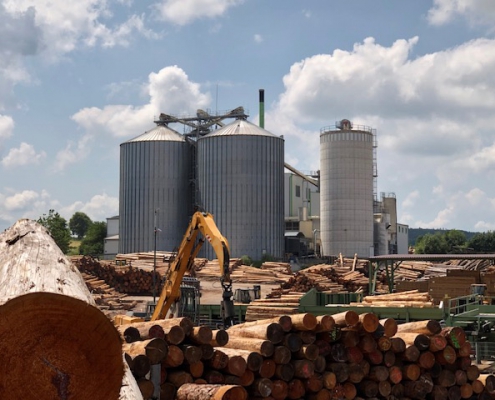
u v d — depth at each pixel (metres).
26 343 4.75
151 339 9.13
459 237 137.12
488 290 32.72
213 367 9.62
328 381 10.23
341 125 96.38
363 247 94.75
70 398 4.84
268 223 83.31
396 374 10.75
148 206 86.44
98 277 51.50
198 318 28.30
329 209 95.81
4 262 6.84
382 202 106.00
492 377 11.45
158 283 52.25
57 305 4.75
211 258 80.06
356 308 26.39
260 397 9.77
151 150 86.81
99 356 4.91
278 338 10.03
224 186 82.94
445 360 11.03
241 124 85.38
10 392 4.73
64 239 85.00
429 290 34.50
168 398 9.28
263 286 57.59
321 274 49.59
